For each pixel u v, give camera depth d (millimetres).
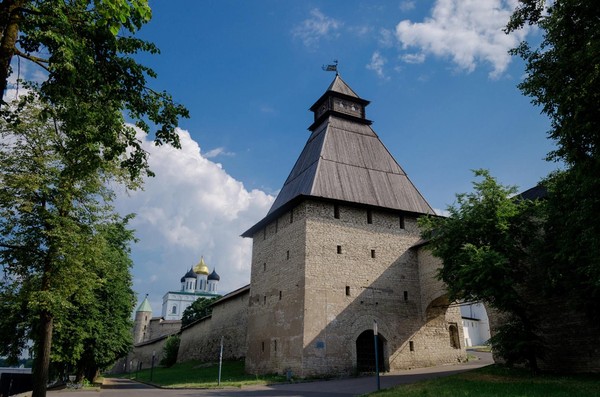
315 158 27656
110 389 23719
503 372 16172
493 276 15617
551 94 10984
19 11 7816
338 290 23609
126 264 26359
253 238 30734
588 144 10398
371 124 31719
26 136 14125
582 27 10352
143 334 85500
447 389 13133
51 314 14633
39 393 13758
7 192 13586
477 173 17719
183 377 29156
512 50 12055
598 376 14172
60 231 13680
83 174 9797
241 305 37469
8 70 8227
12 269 14531
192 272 100250
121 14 7383
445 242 18250
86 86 8438
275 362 24000
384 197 27125
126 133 9305
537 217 16391
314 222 24438
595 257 11539
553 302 17188
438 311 26266
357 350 23453
